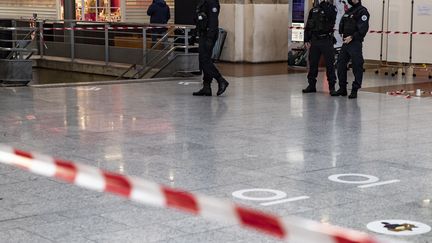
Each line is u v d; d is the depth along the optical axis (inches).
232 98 609.9
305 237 122.7
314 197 302.0
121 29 889.5
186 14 885.2
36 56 1001.5
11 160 187.6
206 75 620.7
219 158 375.9
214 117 508.7
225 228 258.8
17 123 477.1
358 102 591.8
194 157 377.4
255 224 126.5
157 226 261.7
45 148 396.8
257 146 407.5
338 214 277.7
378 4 808.3
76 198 299.0
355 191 312.2
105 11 1222.9
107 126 469.1
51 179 329.7
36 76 976.3
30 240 247.0
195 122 487.5
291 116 516.1
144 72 824.9
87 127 464.8
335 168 355.3
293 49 896.9
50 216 274.8
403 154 388.8
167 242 244.2
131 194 150.2
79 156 377.4
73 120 491.2
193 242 244.2
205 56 612.7
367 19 608.4
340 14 816.9
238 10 928.9
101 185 158.9
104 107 552.7
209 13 605.3
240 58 936.9
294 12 896.3
